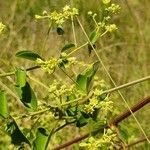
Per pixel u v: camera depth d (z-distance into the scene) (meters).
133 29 0.90
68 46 0.39
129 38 0.89
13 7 0.87
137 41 0.89
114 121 0.38
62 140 0.62
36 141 0.36
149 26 0.91
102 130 0.37
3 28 0.39
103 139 0.36
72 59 0.37
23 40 0.83
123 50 0.87
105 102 0.36
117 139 0.37
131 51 0.87
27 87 0.37
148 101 0.38
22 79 0.37
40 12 0.87
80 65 0.38
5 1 0.88
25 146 0.38
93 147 0.35
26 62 0.75
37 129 0.36
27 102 0.37
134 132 0.64
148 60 0.86
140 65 0.85
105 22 0.40
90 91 0.38
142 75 0.83
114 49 0.87
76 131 0.66
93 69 0.38
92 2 0.83
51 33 0.83
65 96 0.38
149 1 0.94
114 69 0.83
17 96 0.39
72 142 0.41
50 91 0.36
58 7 0.85
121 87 0.37
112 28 0.40
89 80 0.37
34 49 0.82
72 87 0.37
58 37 0.83
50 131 0.37
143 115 0.72
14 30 0.84
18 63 0.75
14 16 0.87
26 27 0.85
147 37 0.89
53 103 0.37
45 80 0.68
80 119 0.37
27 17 0.87
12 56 0.77
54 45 0.82
